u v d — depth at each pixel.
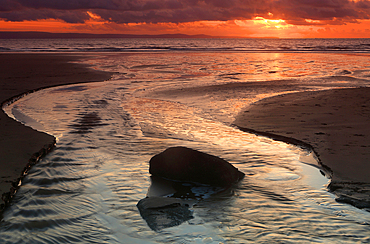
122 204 3.57
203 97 11.60
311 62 28.67
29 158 4.83
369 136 5.93
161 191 3.96
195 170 4.27
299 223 3.10
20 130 6.52
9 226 3.04
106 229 3.05
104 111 9.10
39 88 12.87
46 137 6.03
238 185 4.11
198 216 3.27
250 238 2.84
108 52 47.12
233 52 48.19
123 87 14.13
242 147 5.79
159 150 5.59
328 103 9.41
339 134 6.14
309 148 5.55
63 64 24.77
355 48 60.81
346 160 4.73
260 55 39.69
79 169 4.62
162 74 19.47
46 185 4.04
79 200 3.65
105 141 6.11
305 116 7.85
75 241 2.83
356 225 3.04
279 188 4.00
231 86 14.25
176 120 8.05
